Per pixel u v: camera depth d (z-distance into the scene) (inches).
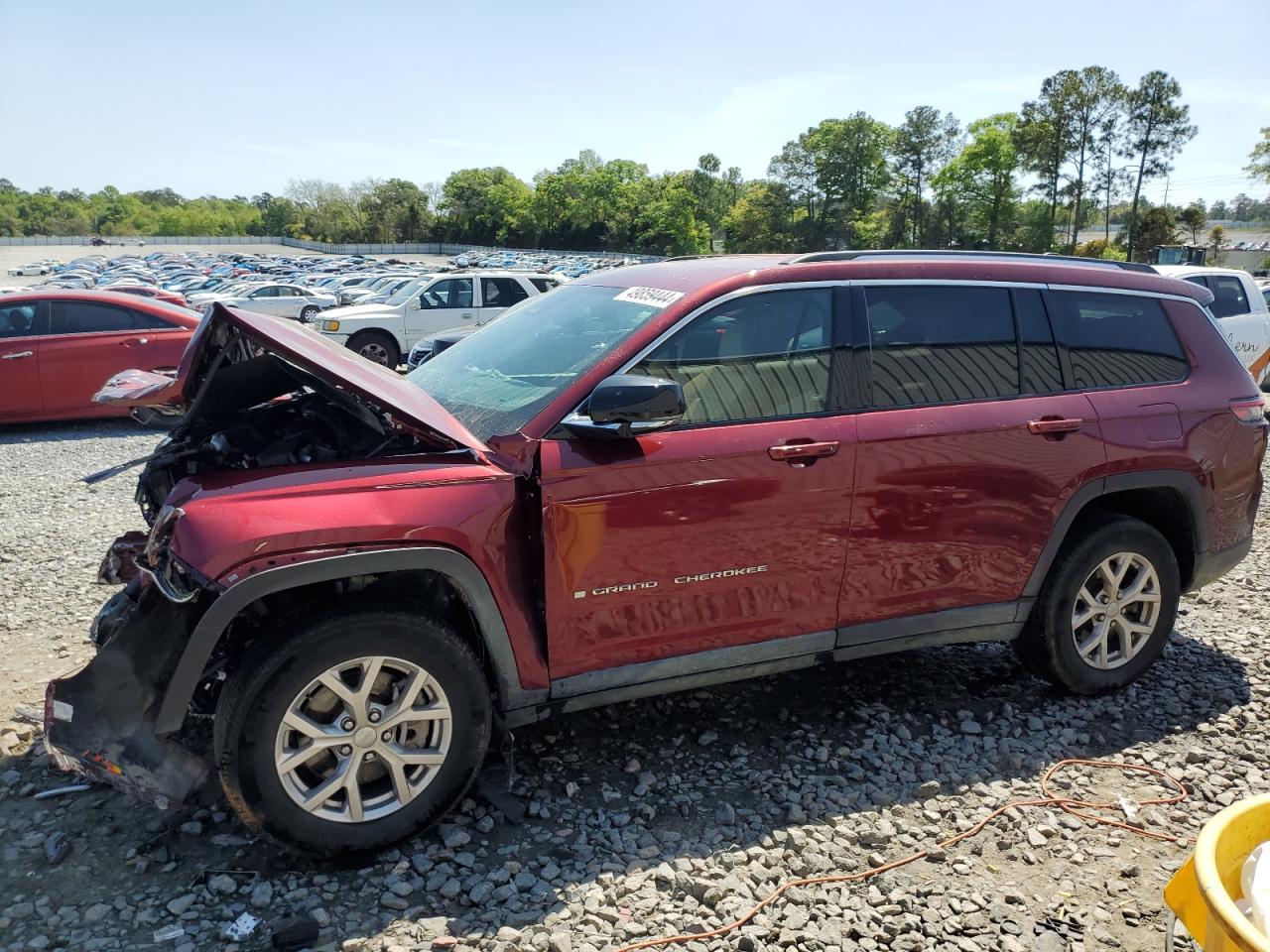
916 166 4726.9
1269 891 71.3
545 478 116.3
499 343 153.7
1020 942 103.0
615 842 118.5
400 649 109.9
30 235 6240.2
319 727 108.3
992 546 146.2
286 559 105.0
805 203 4960.6
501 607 117.3
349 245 5408.5
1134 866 116.9
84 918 102.0
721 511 125.6
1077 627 156.8
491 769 135.2
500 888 108.9
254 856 114.1
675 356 128.0
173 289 1850.4
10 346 398.3
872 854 117.5
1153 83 3777.1
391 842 113.3
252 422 140.6
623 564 121.8
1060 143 3981.3
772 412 131.0
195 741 127.7
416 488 113.0
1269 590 219.9
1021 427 144.6
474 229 5807.1
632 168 6048.2
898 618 143.8
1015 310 150.6
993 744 145.9
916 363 141.6
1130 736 150.5
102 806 123.6
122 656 107.3
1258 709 160.1
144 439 402.6
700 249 5482.3
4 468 341.7
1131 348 160.1
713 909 107.0
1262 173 2573.8
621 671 126.2
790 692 163.3
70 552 232.2
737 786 133.2
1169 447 156.4
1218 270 489.1
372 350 652.1
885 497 135.9
